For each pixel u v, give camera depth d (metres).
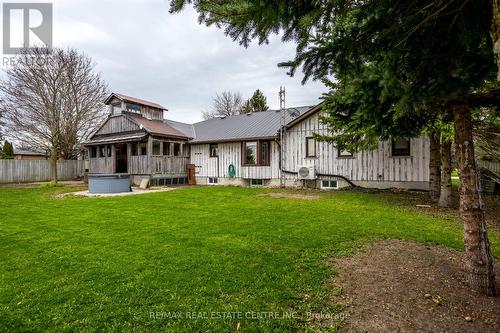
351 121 3.56
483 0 2.29
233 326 2.35
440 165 9.26
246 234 5.12
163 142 17.27
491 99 3.06
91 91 20.72
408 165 11.73
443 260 3.76
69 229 5.60
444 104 3.08
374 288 2.96
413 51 2.71
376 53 2.83
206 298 2.79
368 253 4.05
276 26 2.83
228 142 16.81
